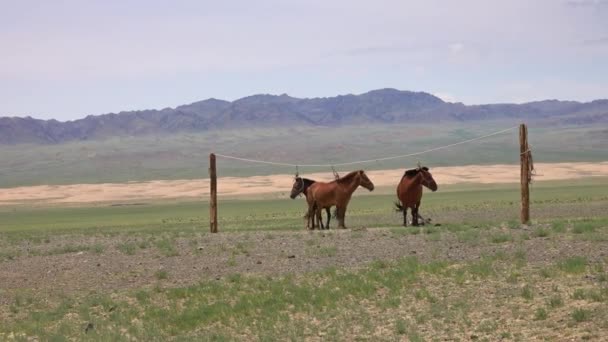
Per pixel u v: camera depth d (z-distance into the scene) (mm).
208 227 44469
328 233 27656
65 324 16906
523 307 14078
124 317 17281
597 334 11875
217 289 18953
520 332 12656
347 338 13820
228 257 23328
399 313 15023
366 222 43844
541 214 43688
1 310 19062
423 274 17906
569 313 13164
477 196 74938
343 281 18219
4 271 23453
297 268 20750
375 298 16438
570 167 163375
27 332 16797
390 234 25719
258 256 23094
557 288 14992
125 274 22047
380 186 115625
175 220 61125
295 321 15438
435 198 74062
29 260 25266
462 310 14500
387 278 17922
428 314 14570
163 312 17297
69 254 26219
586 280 15305
